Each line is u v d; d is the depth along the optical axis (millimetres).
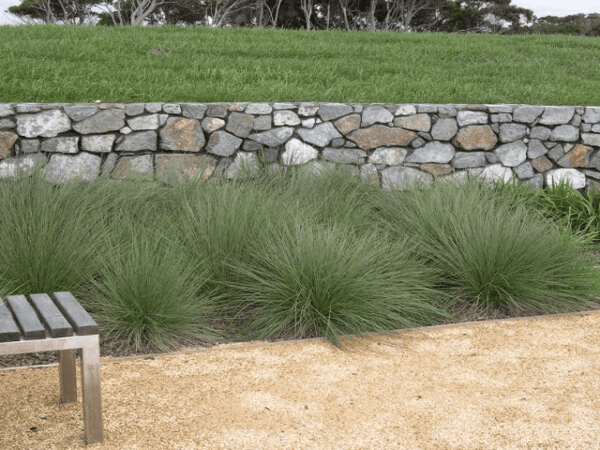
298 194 5871
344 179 6391
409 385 3426
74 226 4688
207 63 9828
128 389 3293
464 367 3697
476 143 7719
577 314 4730
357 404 3174
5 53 9234
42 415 2963
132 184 5719
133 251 4391
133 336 3971
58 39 11273
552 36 16406
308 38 13789
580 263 5137
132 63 9398
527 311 4766
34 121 6504
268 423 2943
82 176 6695
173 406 3104
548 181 7984
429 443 2785
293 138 7254
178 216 5266
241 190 5520
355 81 9383
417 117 7520
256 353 3873
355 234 5047
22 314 2729
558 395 3318
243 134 7117
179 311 4078
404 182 7543
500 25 43188
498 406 3176
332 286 4293
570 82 10539
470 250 4832
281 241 4602
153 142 6867
